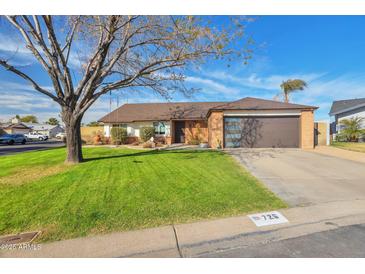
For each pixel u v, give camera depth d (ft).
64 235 10.61
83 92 30.96
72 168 26.48
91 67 31.42
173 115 67.92
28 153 46.70
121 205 14.29
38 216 12.63
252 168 26.76
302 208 13.87
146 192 16.99
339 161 31.65
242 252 9.23
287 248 9.44
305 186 18.89
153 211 13.34
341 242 9.82
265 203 14.71
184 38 26.04
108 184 19.25
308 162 30.99
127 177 21.85
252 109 49.03
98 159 33.68
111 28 25.77
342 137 68.03
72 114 29.84
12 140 91.86
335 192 17.22
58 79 28.86
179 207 13.97
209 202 14.84
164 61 29.73
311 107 48.37
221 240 10.14
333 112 81.25
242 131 50.19
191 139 66.85
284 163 30.25
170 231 10.96
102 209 13.62
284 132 49.55
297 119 49.42
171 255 9.11
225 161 31.78
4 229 11.21
